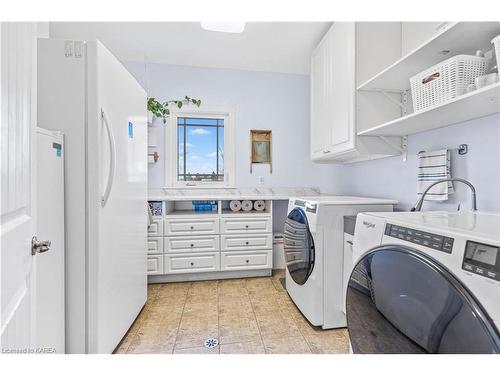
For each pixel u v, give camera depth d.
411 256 0.78
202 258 2.71
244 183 3.31
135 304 1.86
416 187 1.84
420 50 1.33
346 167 2.84
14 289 0.67
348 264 1.73
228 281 2.73
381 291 0.89
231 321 1.92
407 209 1.92
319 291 1.77
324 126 2.45
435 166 1.60
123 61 3.03
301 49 2.79
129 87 1.72
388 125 1.60
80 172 1.29
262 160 3.35
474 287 0.61
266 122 3.35
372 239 1.01
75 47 1.28
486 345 0.57
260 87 3.32
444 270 0.68
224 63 3.12
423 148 1.78
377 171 2.29
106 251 1.39
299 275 1.97
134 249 1.83
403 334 0.79
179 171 3.25
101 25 2.36
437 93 1.27
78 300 1.29
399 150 1.97
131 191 1.76
